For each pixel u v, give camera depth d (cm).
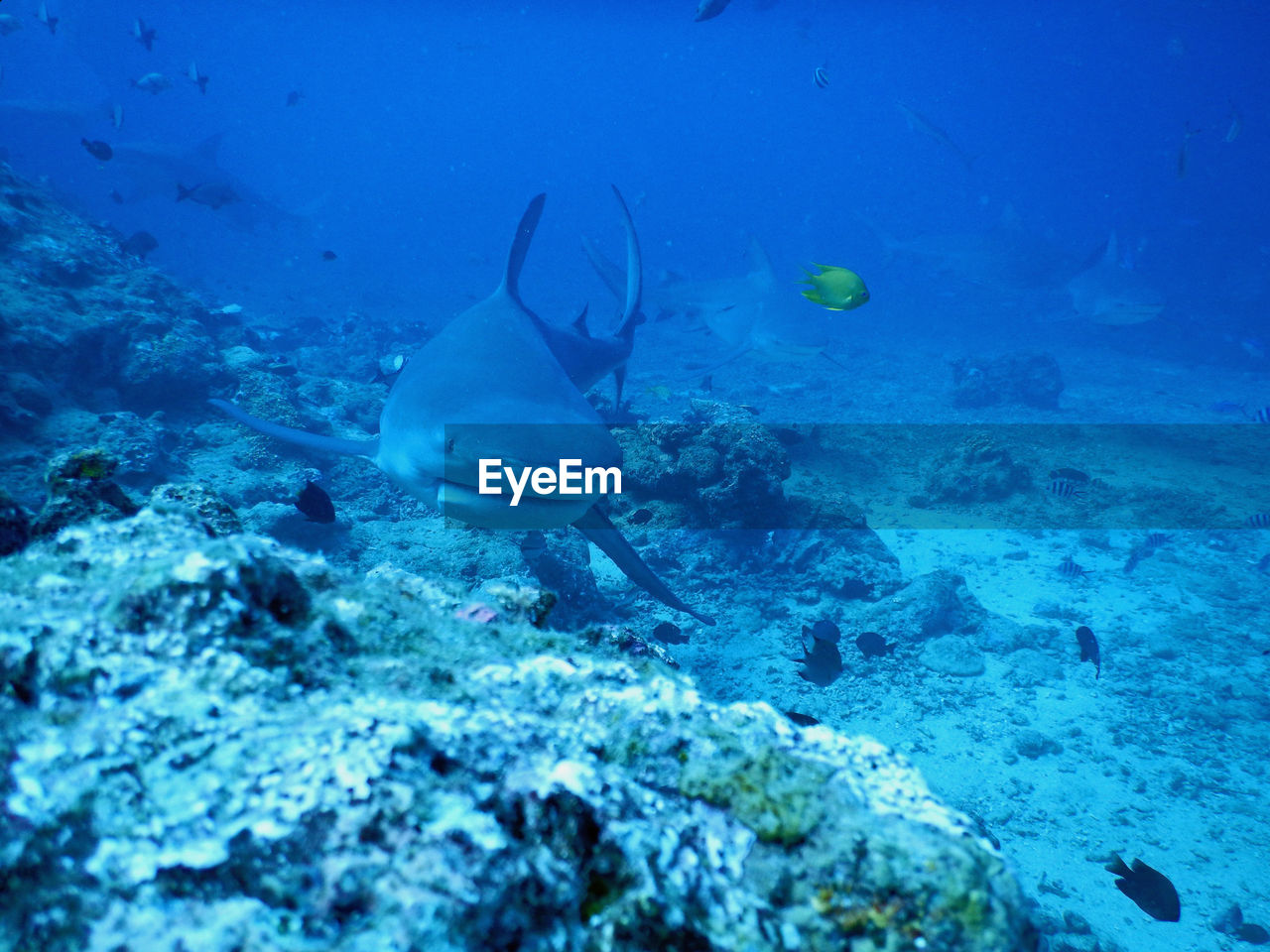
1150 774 702
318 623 155
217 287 3750
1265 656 908
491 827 106
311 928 92
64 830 99
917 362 3150
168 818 101
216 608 138
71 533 178
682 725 148
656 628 751
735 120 18725
